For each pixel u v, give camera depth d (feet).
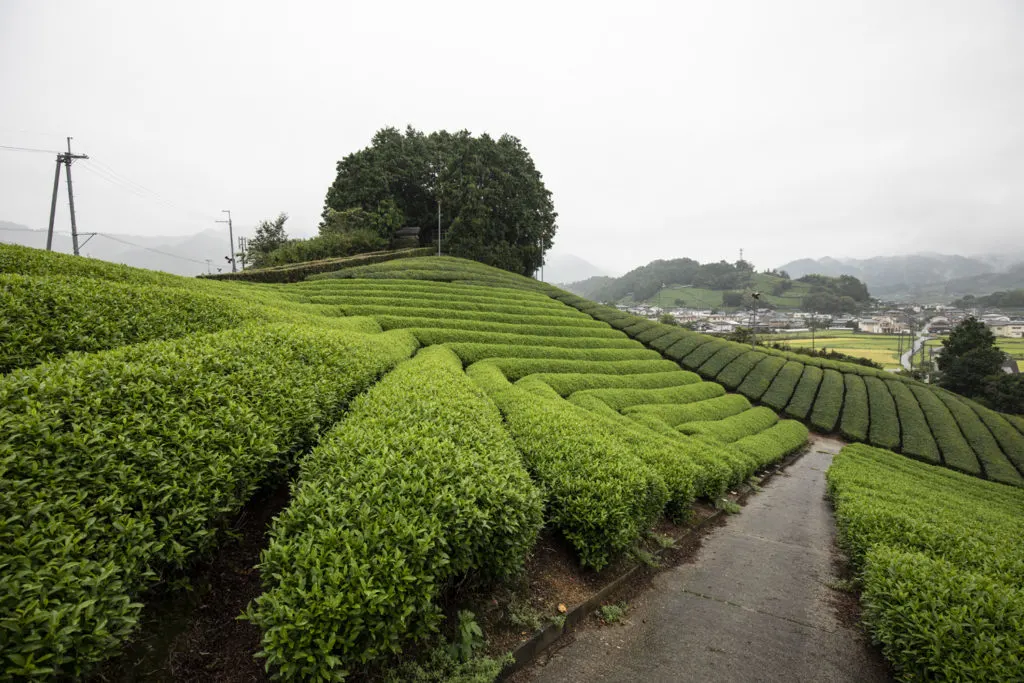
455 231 189.78
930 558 25.57
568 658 18.06
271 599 11.54
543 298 146.72
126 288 34.45
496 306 116.37
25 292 26.76
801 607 24.66
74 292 29.68
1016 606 17.81
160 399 18.28
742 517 41.96
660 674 17.56
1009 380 167.94
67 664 10.07
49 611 9.39
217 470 15.34
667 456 37.40
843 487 46.03
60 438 13.74
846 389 128.88
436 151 213.05
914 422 111.65
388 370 43.14
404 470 17.22
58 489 12.21
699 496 43.39
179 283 53.01
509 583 20.15
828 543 37.32
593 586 22.93
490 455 21.50
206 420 17.90
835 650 20.54
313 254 160.76
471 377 56.13
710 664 18.53
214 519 15.06
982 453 101.19
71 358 20.75
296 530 13.85
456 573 16.06
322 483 16.53
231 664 13.37
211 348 26.35
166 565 13.70
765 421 96.78
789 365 139.95
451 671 15.03
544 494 23.38
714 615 22.76
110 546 11.39
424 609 13.57
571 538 23.47
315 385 27.27
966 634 16.84
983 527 36.27
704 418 81.66
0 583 9.50
